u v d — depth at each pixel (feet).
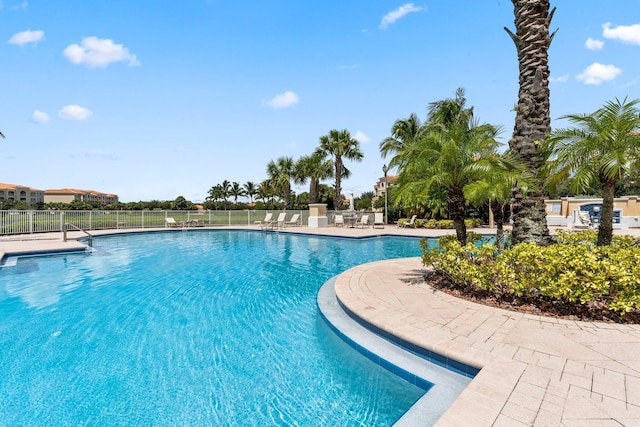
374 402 9.43
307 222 78.79
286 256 36.40
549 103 19.52
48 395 9.73
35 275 26.13
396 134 68.28
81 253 37.35
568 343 10.80
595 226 56.08
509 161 18.70
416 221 68.59
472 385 8.16
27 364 11.61
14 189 272.10
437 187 21.39
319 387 10.20
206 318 16.34
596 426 6.54
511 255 15.62
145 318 16.34
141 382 10.46
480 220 69.97
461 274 16.88
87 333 14.46
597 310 13.41
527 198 19.15
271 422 8.52
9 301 19.08
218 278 25.31
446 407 8.34
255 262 32.55
